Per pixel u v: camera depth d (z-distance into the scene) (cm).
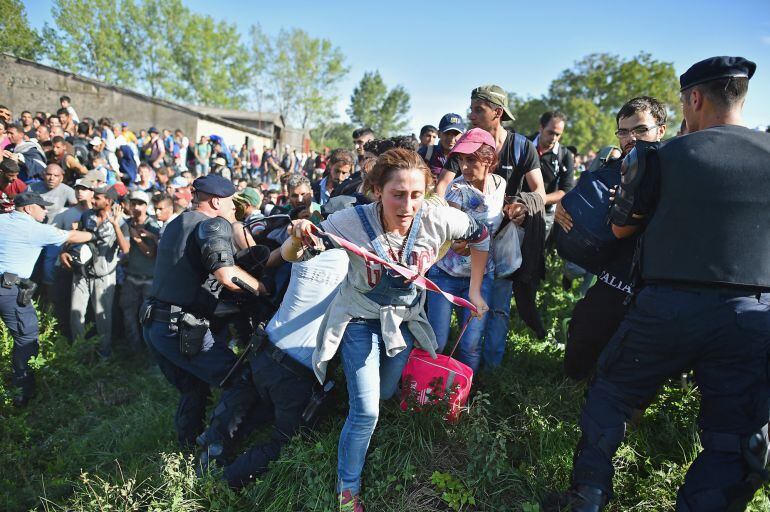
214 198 358
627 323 219
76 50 5594
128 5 5747
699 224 196
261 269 351
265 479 283
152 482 300
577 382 335
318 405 295
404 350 265
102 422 439
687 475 208
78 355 539
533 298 349
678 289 202
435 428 289
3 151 690
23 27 3862
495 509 250
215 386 344
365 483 266
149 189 1080
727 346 196
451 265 325
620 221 231
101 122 1162
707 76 214
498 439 270
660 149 214
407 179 214
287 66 7081
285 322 299
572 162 517
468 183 323
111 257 572
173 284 335
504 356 386
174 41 6212
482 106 344
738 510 198
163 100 2270
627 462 270
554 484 265
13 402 461
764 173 190
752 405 194
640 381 221
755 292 194
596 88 6944
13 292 457
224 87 6575
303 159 2506
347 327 247
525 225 328
